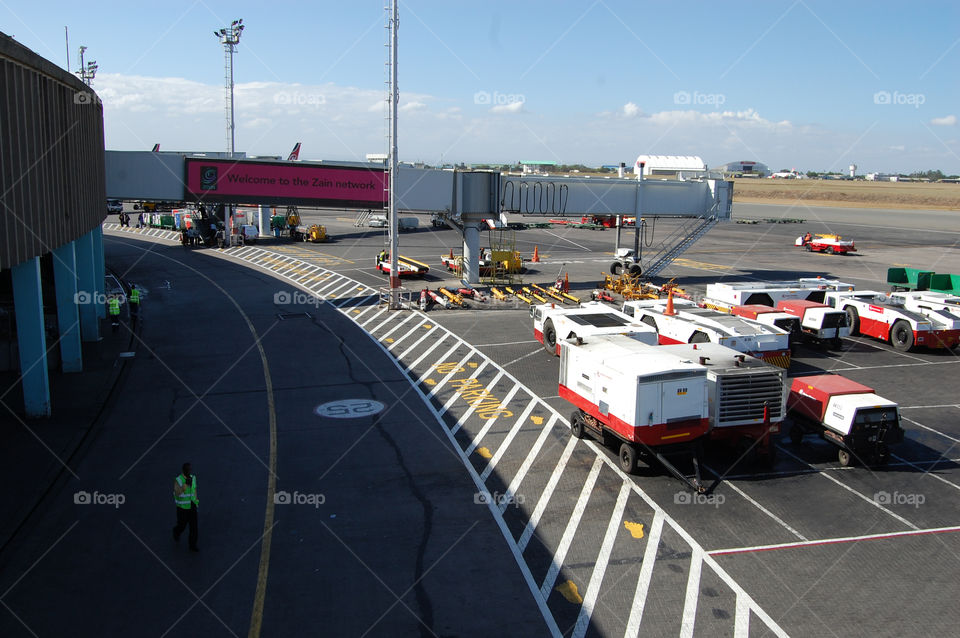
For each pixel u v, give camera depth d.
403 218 86.94
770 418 18.22
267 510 15.55
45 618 11.66
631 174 140.25
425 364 27.58
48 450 18.67
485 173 43.59
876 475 17.98
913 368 27.91
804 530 15.02
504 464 18.22
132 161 37.16
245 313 37.00
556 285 44.12
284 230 79.06
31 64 17.91
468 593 12.52
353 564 13.42
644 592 12.62
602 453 19.05
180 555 13.70
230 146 60.69
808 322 30.77
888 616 11.96
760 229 92.56
